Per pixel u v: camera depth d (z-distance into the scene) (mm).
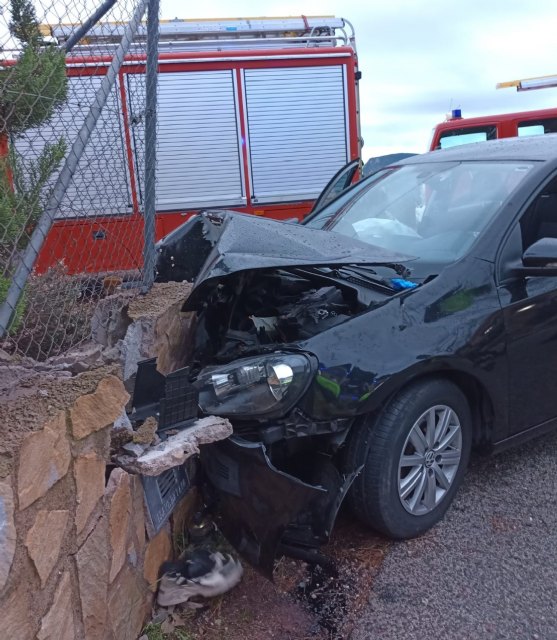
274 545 2627
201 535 3020
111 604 2197
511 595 2762
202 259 4188
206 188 8562
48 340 2844
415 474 3092
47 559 1802
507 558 2998
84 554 2014
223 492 2775
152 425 2561
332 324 3084
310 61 8625
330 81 8742
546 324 3449
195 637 2543
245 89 8484
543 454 3975
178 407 2703
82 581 2000
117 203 3412
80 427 1991
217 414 2842
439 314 3131
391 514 3008
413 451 3096
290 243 3201
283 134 8688
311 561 2848
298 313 3314
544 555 3010
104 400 2131
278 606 2736
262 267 2951
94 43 3154
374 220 4250
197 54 8281
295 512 2557
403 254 3355
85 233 3182
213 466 2807
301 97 8680
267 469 2566
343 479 2885
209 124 8461
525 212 3596
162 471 2412
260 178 8688
